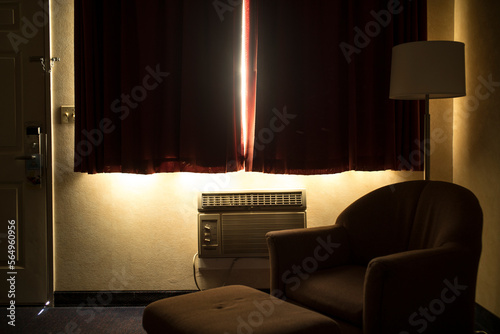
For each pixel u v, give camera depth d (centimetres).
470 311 201
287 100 278
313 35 277
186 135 278
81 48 281
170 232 297
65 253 296
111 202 296
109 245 297
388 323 175
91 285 297
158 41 279
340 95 282
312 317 164
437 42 226
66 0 291
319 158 279
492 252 250
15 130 292
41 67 289
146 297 296
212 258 286
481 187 260
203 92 281
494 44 244
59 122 294
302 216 282
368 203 245
